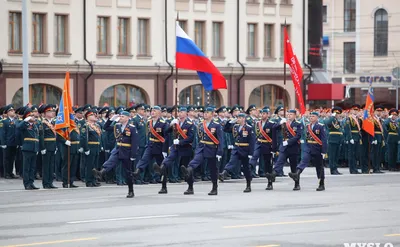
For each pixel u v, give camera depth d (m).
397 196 34.25
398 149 51.19
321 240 23.09
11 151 44.09
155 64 72.81
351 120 48.56
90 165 39.44
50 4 67.19
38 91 67.06
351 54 114.00
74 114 40.25
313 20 86.88
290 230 24.75
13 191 36.88
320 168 36.91
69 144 38.25
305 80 83.38
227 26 77.50
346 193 35.50
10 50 65.44
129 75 71.38
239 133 36.03
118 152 34.09
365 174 48.19
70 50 68.31
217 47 77.31
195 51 37.06
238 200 32.56
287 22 81.69
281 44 81.31
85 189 37.84
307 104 84.69
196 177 42.94
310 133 36.88
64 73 67.81
